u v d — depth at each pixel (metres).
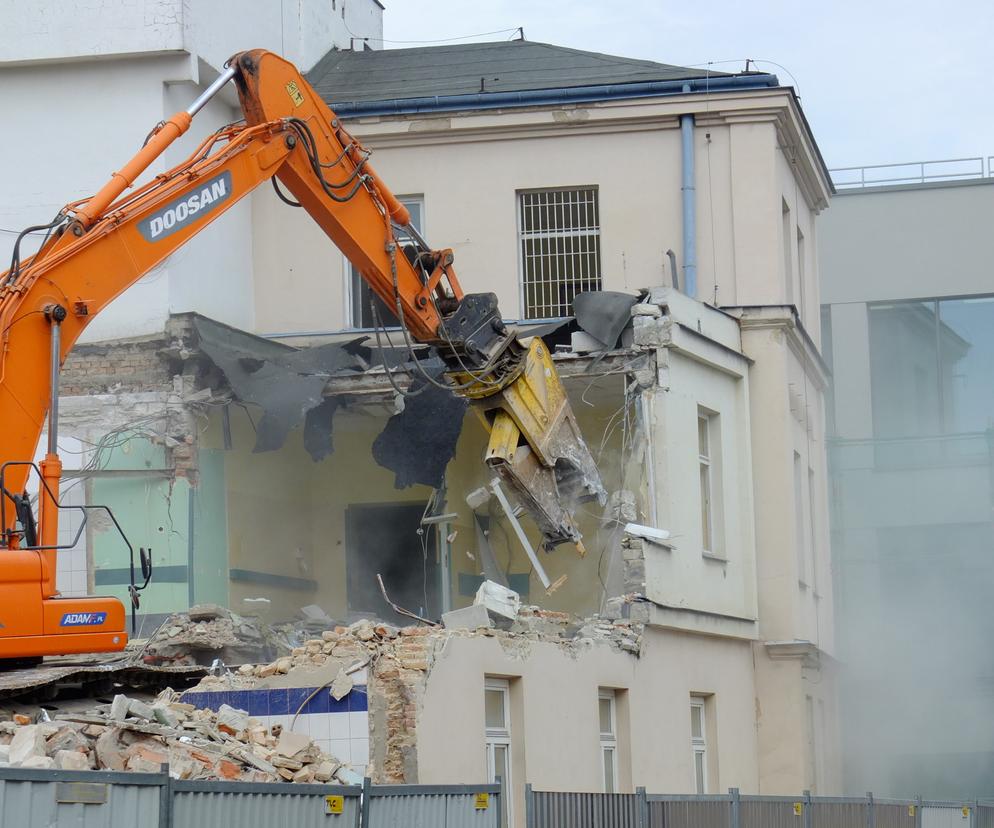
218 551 26.14
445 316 19.52
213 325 26.45
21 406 15.28
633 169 30.39
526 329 28.58
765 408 29.36
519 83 31.08
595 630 23.22
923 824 22.58
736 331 29.36
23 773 9.55
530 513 19.67
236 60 17.62
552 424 19.61
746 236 29.95
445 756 17.89
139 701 16.45
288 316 30.39
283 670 17.94
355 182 18.44
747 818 17.47
